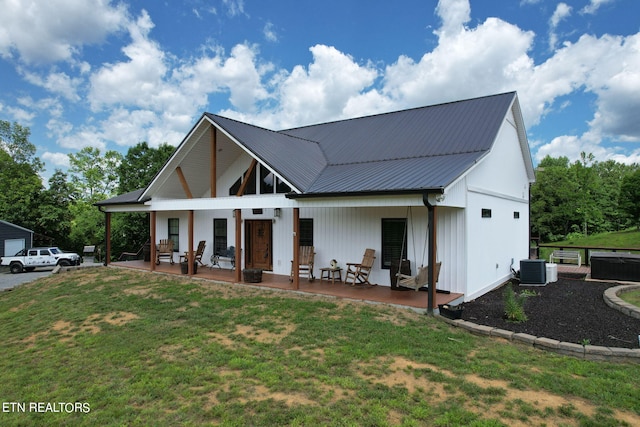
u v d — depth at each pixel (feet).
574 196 109.60
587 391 14.73
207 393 15.40
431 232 25.73
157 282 40.88
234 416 13.46
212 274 42.91
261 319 25.85
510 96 41.24
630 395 14.44
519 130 45.09
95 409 14.66
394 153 38.04
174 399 15.05
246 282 37.45
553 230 116.37
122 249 90.74
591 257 42.68
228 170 48.62
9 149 137.59
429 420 12.82
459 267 31.12
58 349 22.25
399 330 22.44
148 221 91.09
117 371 18.22
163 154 102.47
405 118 46.29
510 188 43.52
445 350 19.26
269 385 15.78
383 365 17.48
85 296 36.40
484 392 14.73
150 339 22.66
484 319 25.12
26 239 96.37
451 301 28.43
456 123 39.96
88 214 105.60
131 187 100.32
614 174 159.43
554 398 14.30
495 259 38.19
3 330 28.25
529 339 20.20
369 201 28.12
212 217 50.52
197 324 25.43
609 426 12.40
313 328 23.20
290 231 42.01
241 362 18.40
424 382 15.71
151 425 13.19
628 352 17.98
